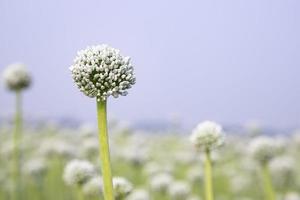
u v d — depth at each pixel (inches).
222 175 793.6
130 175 620.1
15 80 485.7
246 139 1031.0
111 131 1088.2
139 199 351.3
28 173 581.9
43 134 1118.4
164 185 521.7
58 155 579.2
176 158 860.6
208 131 261.4
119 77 159.8
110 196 147.3
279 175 596.1
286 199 548.7
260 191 695.7
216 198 670.5
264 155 380.8
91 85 154.1
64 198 556.4
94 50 163.5
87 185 328.2
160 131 1464.1
